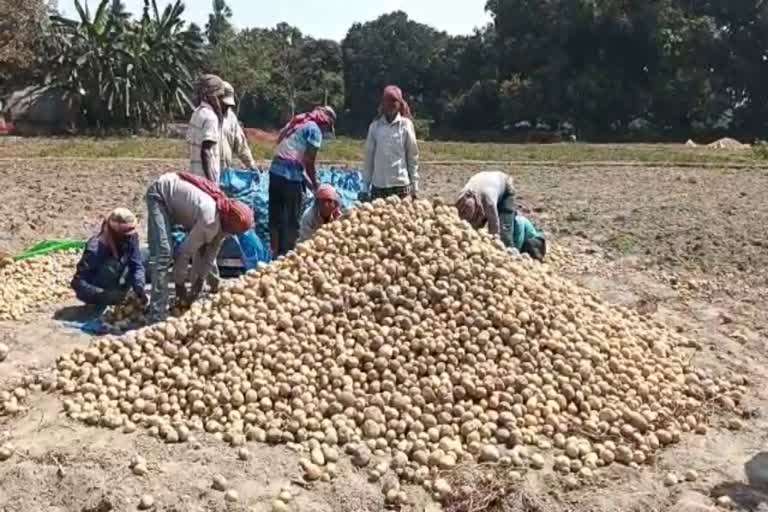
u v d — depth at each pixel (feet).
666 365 17.99
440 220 18.98
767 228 36.96
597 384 16.39
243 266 24.41
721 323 22.98
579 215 39.63
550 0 143.02
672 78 138.82
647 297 25.20
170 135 105.81
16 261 26.32
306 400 15.52
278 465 14.20
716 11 142.92
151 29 105.60
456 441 14.98
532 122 147.33
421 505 13.64
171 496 13.32
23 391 16.40
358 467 14.42
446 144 97.60
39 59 104.12
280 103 171.94
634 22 137.28
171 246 21.03
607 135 140.15
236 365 16.20
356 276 17.84
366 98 174.60
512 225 24.07
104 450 14.39
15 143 80.94
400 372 15.98
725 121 146.30
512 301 17.35
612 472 14.62
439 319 16.99
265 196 25.67
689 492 13.97
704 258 31.19
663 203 44.14
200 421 15.34
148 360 16.53
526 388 15.88
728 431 16.26
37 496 13.41
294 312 17.24
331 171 30.27
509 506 13.60
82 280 21.65
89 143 81.61
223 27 194.08
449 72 163.73
